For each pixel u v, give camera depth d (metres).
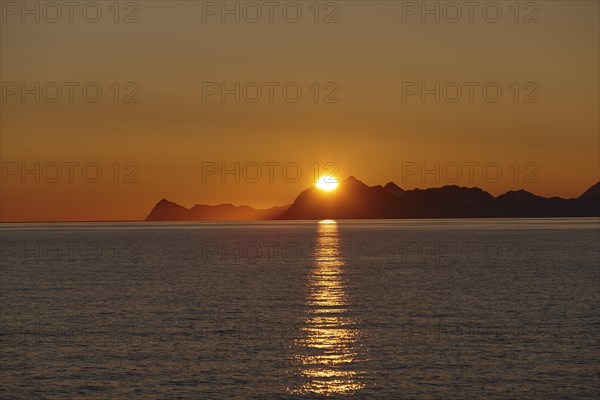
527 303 65.12
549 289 75.88
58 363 41.84
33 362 42.06
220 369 40.53
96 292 74.81
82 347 45.97
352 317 57.31
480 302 65.94
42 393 36.34
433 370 40.12
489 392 36.25
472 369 40.25
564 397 35.41
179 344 46.75
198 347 45.88
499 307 62.69
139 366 41.16
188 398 35.59
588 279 86.25
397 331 50.97
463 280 86.12
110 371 40.12
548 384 37.41
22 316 58.16
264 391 36.56
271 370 40.22
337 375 39.28
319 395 36.03
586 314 58.28
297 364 41.50
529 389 36.62
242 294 72.62
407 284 81.81
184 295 72.00
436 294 72.12
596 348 45.03
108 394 36.19
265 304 65.00
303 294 72.44
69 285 81.88
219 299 68.69
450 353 43.91
